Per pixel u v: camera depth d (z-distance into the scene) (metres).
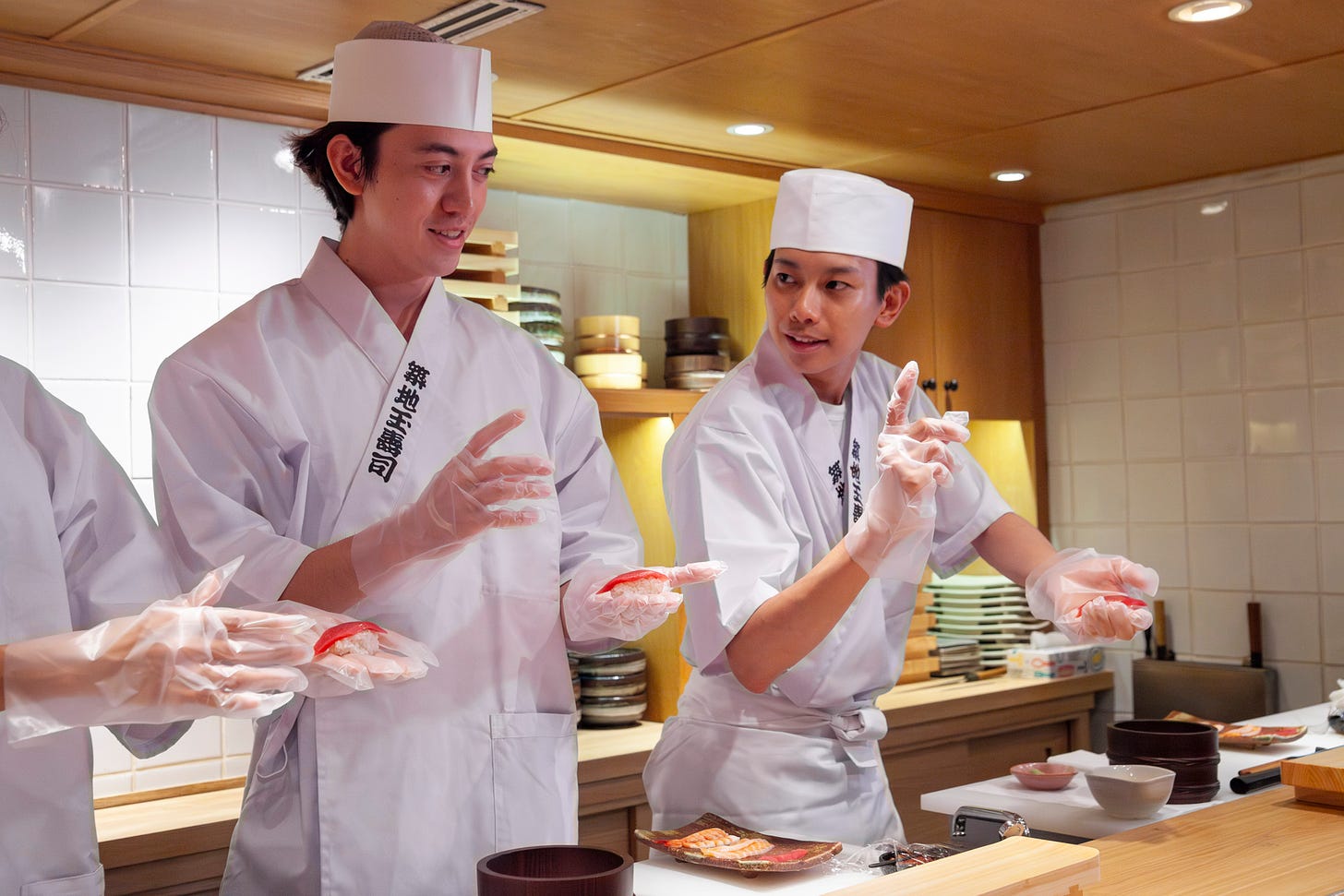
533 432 1.57
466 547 1.41
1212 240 3.40
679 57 2.32
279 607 1.16
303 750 1.39
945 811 1.78
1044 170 3.27
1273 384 3.29
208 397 1.40
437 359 1.51
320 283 1.49
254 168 2.48
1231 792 1.76
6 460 1.21
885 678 1.82
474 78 1.41
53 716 0.96
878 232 1.78
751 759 1.72
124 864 2.04
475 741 1.46
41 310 2.26
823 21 2.15
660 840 1.44
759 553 1.63
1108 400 3.62
